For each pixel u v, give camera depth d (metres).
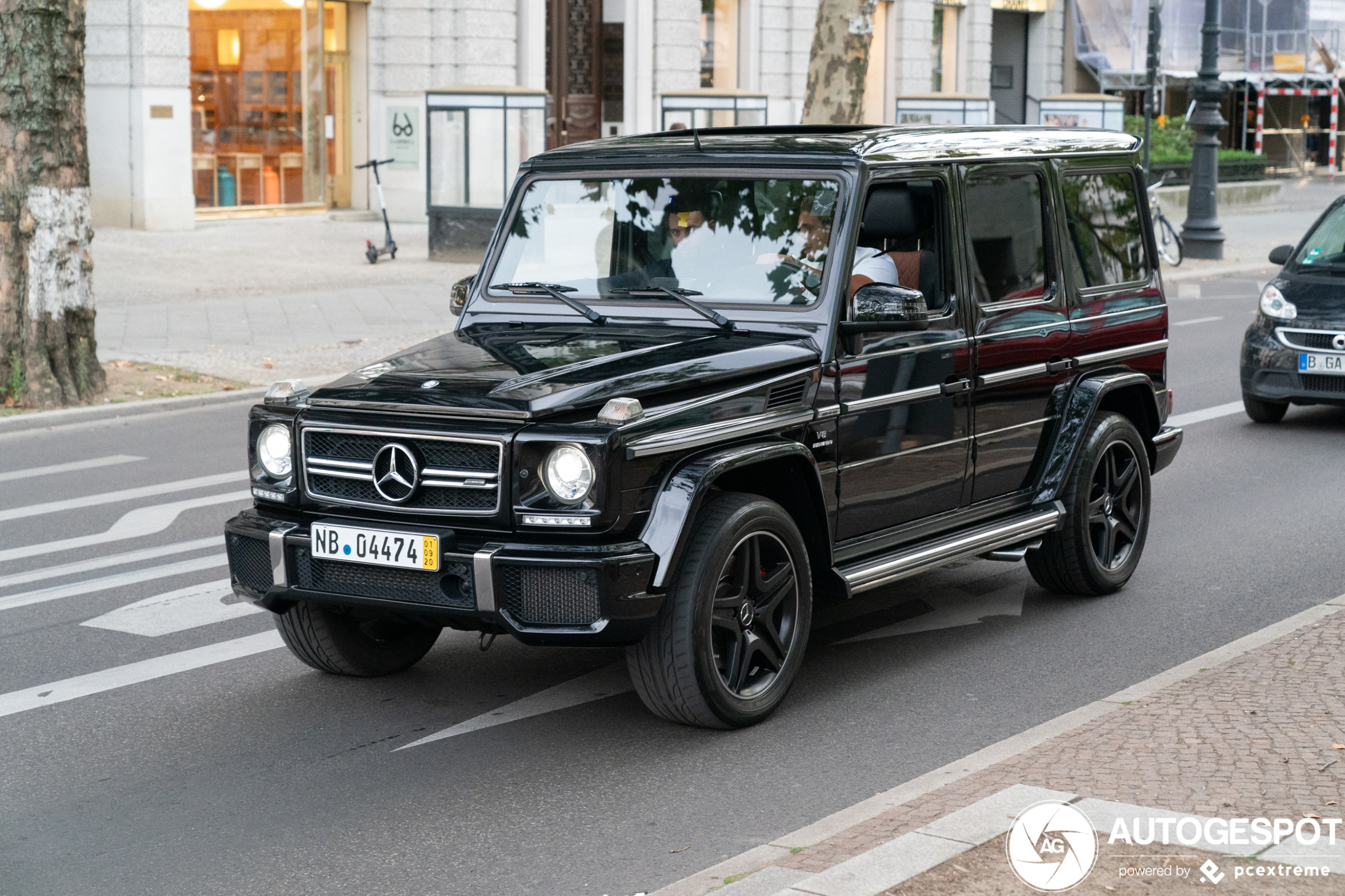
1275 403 11.58
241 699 5.72
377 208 29.45
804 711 5.47
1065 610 6.82
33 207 12.35
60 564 7.83
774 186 5.76
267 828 4.50
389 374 5.23
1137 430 7.20
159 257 22.11
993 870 3.66
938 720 5.36
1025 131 6.74
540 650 6.29
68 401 12.49
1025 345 6.43
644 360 5.18
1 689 5.86
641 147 6.10
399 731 5.34
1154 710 4.93
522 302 6.02
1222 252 25.44
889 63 38.12
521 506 4.73
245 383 13.41
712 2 33.31
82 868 4.23
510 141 22.42
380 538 4.88
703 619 4.94
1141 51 42.22
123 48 24.86
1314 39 43.12
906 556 5.76
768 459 5.13
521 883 4.08
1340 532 8.20
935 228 6.04
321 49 28.50
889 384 5.71
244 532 5.18
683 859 4.21
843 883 3.60
